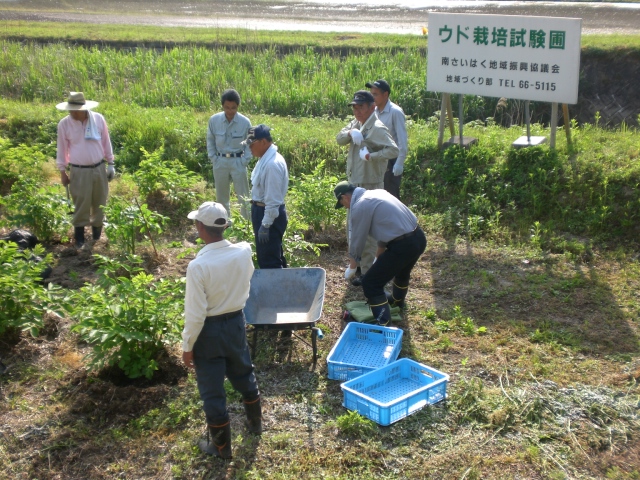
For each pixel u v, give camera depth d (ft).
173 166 32.53
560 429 16.52
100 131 27.04
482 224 29.14
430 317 22.11
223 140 27.55
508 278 24.80
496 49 31.09
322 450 15.84
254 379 15.96
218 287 14.32
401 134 25.63
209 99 50.24
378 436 16.28
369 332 20.38
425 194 31.89
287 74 55.52
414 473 15.11
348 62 55.93
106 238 28.71
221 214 14.38
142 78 54.95
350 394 17.03
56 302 19.66
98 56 59.11
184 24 80.02
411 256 20.38
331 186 29.19
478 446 15.97
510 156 31.71
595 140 33.27
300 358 19.71
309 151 37.14
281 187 20.84
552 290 23.63
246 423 16.75
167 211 31.40
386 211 20.08
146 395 17.53
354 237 20.36
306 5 95.14
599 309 22.35
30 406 17.35
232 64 57.16
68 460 15.52
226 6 95.66
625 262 25.75
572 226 28.35
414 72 53.21
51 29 73.26
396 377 18.66
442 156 33.42
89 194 26.94
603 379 18.52
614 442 16.12
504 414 16.85
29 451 15.79
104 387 17.69
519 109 50.03
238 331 15.03
